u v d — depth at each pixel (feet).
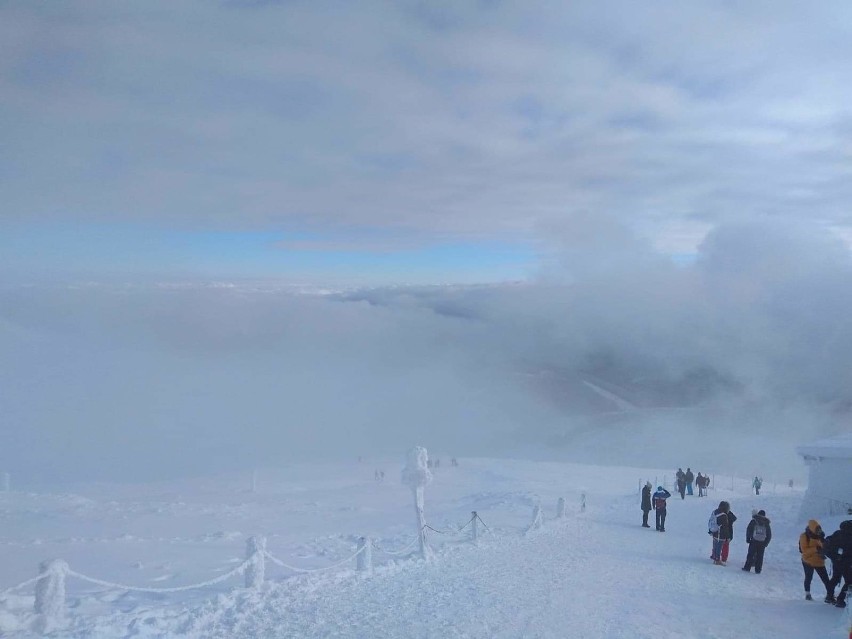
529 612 40.06
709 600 46.01
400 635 34.09
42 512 73.67
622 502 118.83
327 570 47.37
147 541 57.62
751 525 57.67
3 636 28.58
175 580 42.55
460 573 52.16
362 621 36.55
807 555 46.93
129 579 41.98
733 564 62.18
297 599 40.50
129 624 31.58
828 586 45.80
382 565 51.85
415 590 45.16
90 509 78.43
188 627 33.37
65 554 48.67
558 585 48.80
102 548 52.60
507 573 52.95
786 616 41.86
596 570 55.93
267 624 35.12
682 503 119.44
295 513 86.89
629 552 67.00
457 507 101.96
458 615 38.60
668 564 60.64
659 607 43.06
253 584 41.01
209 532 66.44
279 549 56.59
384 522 79.77
